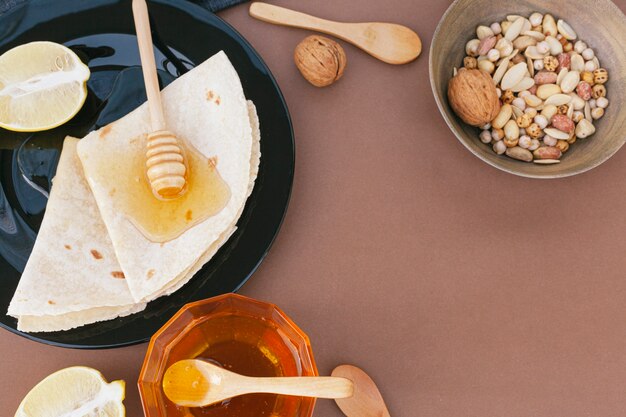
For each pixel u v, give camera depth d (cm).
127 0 58
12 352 54
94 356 55
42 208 56
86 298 53
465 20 58
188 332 52
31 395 52
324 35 60
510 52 58
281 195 56
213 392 49
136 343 53
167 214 55
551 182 59
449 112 58
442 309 57
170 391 50
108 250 55
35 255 53
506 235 59
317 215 58
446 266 58
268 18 60
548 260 58
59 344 52
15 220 56
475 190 59
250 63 57
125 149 56
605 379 57
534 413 56
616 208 59
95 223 55
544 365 57
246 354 53
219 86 56
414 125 60
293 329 50
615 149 54
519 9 59
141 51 55
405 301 57
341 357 56
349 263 58
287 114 57
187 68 58
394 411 56
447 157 59
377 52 60
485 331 57
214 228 54
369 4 61
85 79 56
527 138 57
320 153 59
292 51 60
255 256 55
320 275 57
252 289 57
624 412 56
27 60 56
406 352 57
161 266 54
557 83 58
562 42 59
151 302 54
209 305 50
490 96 55
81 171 56
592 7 57
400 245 58
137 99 58
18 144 57
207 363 50
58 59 56
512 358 57
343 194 59
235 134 56
